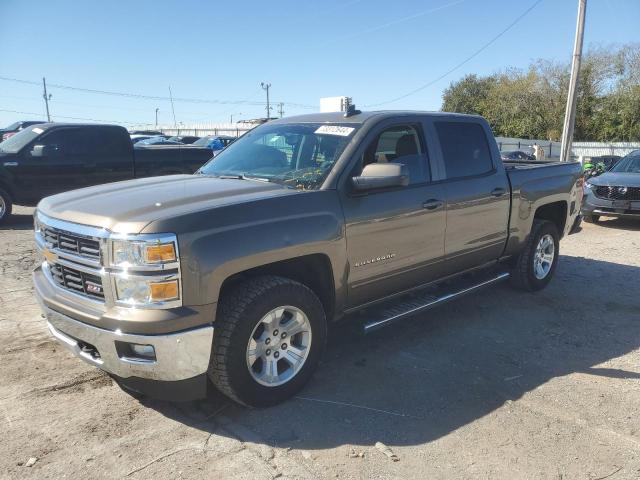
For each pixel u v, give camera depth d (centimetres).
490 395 387
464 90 5822
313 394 382
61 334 347
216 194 352
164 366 304
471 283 533
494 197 519
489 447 323
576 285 666
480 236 511
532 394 389
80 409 352
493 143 539
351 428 339
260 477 289
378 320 425
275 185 385
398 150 443
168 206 323
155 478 286
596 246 922
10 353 430
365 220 395
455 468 302
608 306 588
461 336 495
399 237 425
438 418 354
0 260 734
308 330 370
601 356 458
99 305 314
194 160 1216
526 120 4494
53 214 345
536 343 483
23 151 1023
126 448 311
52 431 326
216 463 300
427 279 474
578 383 408
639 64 4084
